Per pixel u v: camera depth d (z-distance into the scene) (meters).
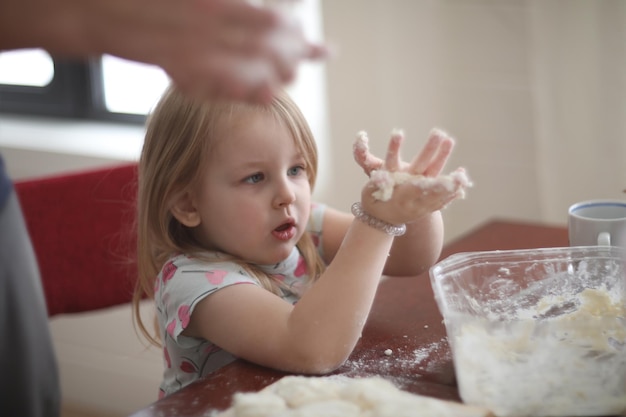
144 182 1.14
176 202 1.11
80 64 2.62
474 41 1.72
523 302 0.99
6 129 2.62
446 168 1.83
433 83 1.79
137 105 2.57
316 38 1.93
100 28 0.72
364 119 1.90
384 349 0.98
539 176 1.72
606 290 0.98
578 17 1.57
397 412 0.76
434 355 0.96
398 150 0.92
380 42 1.82
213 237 1.11
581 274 0.99
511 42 1.67
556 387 0.80
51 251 1.48
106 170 1.49
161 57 0.71
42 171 2.42
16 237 0.88
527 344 0.83
